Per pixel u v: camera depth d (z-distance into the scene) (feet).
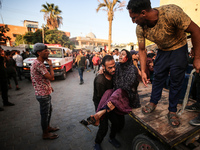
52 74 6.84
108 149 6.68
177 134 4.05
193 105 5.84
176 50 4.31
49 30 84.64
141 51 5.24
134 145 5.23
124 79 5.35
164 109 5.73
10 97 14.39
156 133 4.08
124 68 5.40
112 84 6.16
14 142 7.22
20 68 23.00
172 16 3.57
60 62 20.83
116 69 5.74
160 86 5.24
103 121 5.89
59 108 11.69
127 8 4.05
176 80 4.51
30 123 9.18
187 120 4.91
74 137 7.66
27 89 17.47
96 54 30.12
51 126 8.78
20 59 22.81
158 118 4.99
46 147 6.82
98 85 5.71
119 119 6.59
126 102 5.42
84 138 7.57
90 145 6.99
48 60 6.70
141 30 4.74
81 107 11.92
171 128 4.37
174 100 4.76
